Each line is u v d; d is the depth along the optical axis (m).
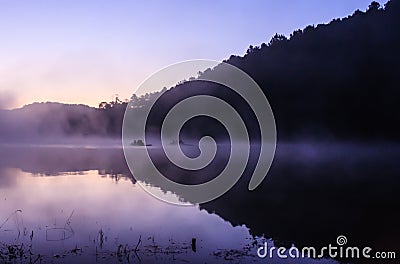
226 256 10.67
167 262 10.06
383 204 21.08
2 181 29.86
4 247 11.51
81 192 24.58
